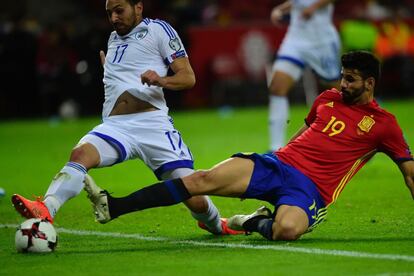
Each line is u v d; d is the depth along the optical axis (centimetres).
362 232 2259
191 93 7369
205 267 1825
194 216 2206
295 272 1755
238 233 2278
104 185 3491
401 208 2694
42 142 5412
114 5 2223
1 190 3092
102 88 7038
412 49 7550
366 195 3003
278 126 3847
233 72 7294
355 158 2178
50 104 7269
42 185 3516
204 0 7819
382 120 2170
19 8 8038
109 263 1891
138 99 2214
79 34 6912
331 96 2233
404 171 2166
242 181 2086
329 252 1958
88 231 2373
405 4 8006
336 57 3891
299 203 2086
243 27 7250
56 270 1827
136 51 2228
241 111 7194
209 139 5247
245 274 1750
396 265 1811
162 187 2048
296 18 3862
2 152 4891
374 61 2162
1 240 2242
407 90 7662
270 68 7131
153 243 2159
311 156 2155
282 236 2070
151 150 2202
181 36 6950
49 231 2033
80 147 2145
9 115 7231
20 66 7012
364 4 7931
